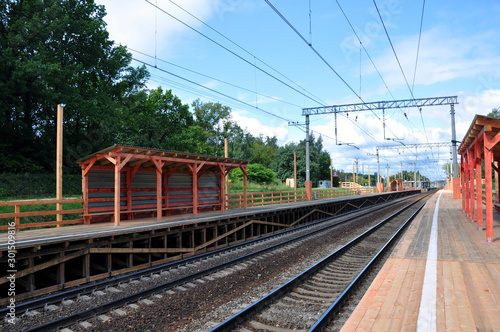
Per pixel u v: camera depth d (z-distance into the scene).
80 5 26.72
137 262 11.37
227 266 9.48
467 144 15.22
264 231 17.48
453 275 6.66
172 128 35.06
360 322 4.55
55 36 24.12
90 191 11.98
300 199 29.95
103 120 26.23
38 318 6.02
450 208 23.59
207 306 6.70
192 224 12.40
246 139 93.31
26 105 24.12
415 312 4.86
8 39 21.77
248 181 44.56
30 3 23.77
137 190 13.80
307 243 13.09
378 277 6.73
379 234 15.24
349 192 45.88
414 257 8.43
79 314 5.95
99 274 9.13
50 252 8.21
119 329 5.63
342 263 9.95
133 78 31.59
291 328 5.38
